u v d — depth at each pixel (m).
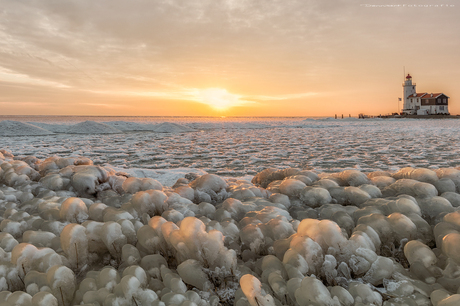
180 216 2.14
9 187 3.18
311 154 10.91
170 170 7.15
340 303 1.27
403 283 1.40
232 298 1.44
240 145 14.52
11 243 1.83
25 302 1.32
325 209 2.29
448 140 15.39
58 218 2.24
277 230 1.85
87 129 24.38
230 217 2.26
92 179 3.07
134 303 1.31
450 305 1.13
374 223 1.84
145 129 29.12
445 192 2.35
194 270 1.49
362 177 2.89
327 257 1.49
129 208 2.27
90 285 1.45
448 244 1.49
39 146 14.09
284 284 1.38
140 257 1.72
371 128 29.14
